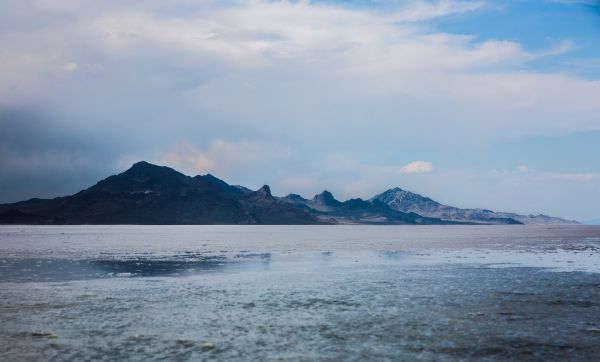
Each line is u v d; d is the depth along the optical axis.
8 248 105.62
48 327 29.06
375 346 25.20
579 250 97.44
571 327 28.77
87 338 26.67
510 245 119.62
